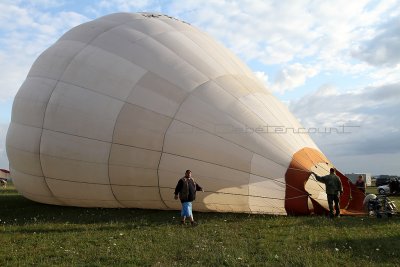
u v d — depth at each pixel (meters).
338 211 12.92
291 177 12.95
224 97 14.05
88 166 14.25
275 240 9.79
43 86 15.33
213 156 13.30
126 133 13.83
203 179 13.30
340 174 13.86
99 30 15.85
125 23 16.05
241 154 13.23
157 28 15.77
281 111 14.66
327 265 7.72
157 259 8.30
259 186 13.03
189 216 11.86
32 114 15.28
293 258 8.19
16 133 15.86
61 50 15.84
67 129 14.43
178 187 12.02
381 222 11.99
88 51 15.23
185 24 16.92
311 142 14.56
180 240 9.84
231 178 13.16
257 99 14.41
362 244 9.31
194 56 14.98
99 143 14.05
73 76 14.88
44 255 8.74
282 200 12.91
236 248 9.02
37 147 15.03
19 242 10.00
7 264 8.08
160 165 13.61
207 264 7.93
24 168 15.77
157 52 14.81
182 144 13.46
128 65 14.59
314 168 13.33
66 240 10.11
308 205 13.05
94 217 13.73
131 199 14.47
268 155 13.22
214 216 13.18
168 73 14.37
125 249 9.11
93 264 7.95
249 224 11.66
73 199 15.47
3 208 17.12
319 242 9.48
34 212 15.45
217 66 14.98
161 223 12.20
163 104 13.88
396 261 8.05
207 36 16.80
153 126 13.70
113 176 14.12
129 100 14.05
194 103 13.83
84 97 14.44
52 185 15.32
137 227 11.62
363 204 13.90
